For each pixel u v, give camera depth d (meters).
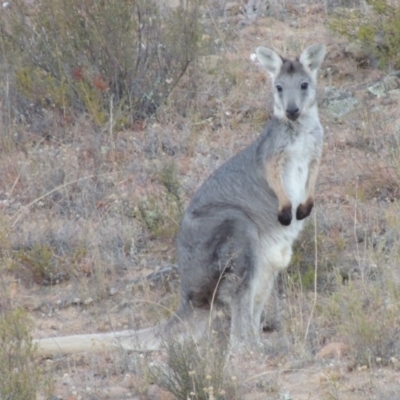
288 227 20.95
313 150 21.25
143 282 21.88
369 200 24.78
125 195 25.36
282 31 33.19
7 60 29.94
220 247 19.64
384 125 27.61
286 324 19.78
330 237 23.06
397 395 16.34
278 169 20.77
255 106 29.25
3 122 28.86
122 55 29.20
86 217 24.69
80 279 22.39
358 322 18.28
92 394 17.47
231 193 20.77
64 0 29.33
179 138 27.91
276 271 20.78
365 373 17.33
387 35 30.16
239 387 16.92
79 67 29.41
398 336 18.25
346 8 33.09
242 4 35.34
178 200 24.16
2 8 30.42
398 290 19.97
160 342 19.19
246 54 31.84
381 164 25.70
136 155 27.38
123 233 23.88
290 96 20.91
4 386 16.09
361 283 20.73
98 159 27.06
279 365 18.00
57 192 25.84
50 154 27.22
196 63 30.34
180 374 16.86
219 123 28.92
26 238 24.02
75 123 28.67
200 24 30.42
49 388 16.81
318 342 18.97
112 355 19.17
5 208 25.50
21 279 22.83
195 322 19.78
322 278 21.73
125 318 21.11
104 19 29.06
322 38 32.16
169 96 29.72
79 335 19.52
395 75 29.94
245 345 18.92
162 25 29.86
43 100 29.28
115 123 28.45
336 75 30.52
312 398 16.75
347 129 27.80
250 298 19.69
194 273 19.84
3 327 17.09
